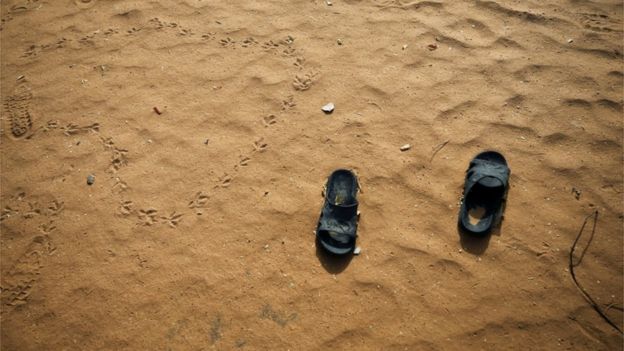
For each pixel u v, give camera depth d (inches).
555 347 98.5
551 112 139.6
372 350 98.7
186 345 100.8
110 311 105.8
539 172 126.0
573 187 122.6
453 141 134.0
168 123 141.0
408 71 153.3
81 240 117.1
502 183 115.3
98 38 168.6
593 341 98.8
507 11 170.9
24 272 112.4
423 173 127.2
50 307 106.9
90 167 131.6
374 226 117.3
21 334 103.4
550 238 113.4
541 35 161.9
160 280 109.8
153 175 129.2
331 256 112.4
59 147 136.6
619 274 107.3
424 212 119.4
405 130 137.2
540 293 105.4
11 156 135.0
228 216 120.3
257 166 130.3
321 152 133.0
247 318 103.8
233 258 112.9
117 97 148.8
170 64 157.9
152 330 103.0
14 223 120.9
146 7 179.2
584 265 108.9
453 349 98.7
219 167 130.3
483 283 107.3
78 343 102.0
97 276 111.0
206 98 147.3
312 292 107.0
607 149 130.0
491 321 102.0
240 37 166.2
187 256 113.5
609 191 121.5
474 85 148.3
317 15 173.8
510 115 139.6
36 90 152.2
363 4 177.9
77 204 123.9
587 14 167.3
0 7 181.2
